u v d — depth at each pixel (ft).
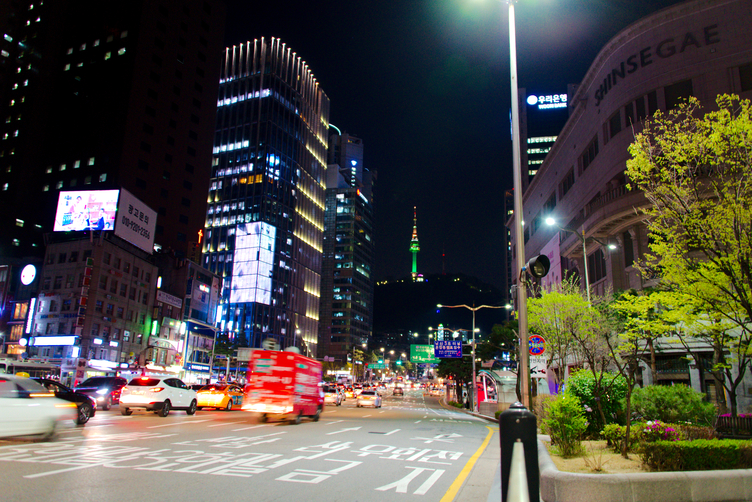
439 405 231.09
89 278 181.88
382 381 612.70
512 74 46.70
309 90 538.88
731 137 42.29
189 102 330.75
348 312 626.23
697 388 99.55
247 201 448.24
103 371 181.98
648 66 139.54
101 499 22.58
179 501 22.77
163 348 221.05
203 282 262.67
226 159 469.57
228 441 45.83
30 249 285.84
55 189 297.33
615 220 134.31
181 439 45.98
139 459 33.83
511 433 15.89
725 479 23.84
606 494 22.56
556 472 24.45
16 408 39.68
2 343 188.34
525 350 39.14
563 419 36.88
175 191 312.71
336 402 167.43
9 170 306.55
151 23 314.76
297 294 469.98
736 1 128.36
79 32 324.19
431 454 43.32
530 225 252.21
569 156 189.98
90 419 66.44
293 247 473.26
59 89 316.60
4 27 332.60
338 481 29.07
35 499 21.98
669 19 137.49
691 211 42.14
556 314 84.28
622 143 143.43
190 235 317.42
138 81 301.63
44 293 186.80
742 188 40.88
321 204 541.75
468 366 204.33
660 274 61.05
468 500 25.23
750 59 124.16
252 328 404.98
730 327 57.36
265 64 487.61
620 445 38.32
